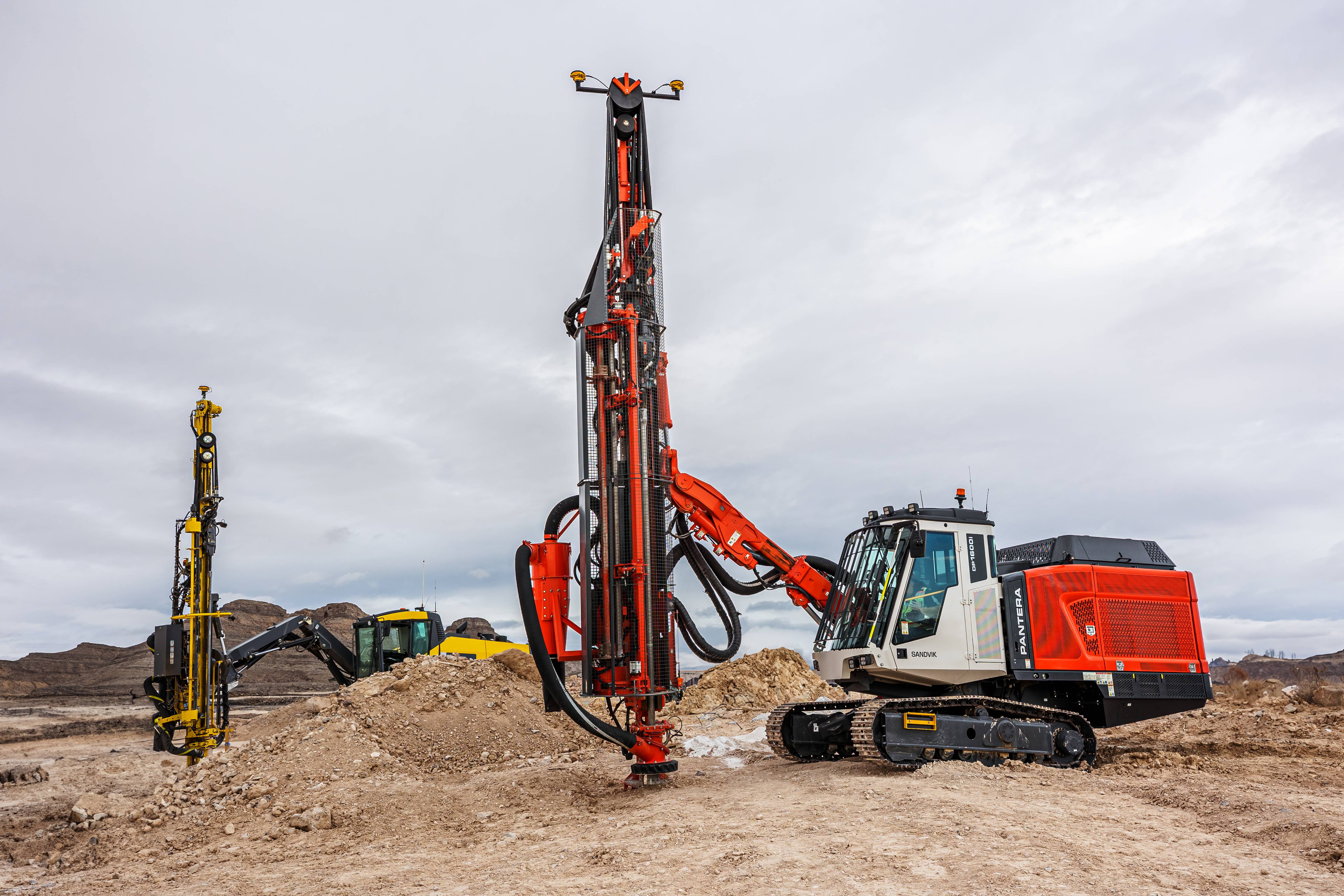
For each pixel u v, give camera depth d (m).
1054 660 10.68
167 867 8.35
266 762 11.49
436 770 12.92
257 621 65.56
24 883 8.52
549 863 7.17
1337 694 16.58
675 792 9.99
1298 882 5.79
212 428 15.12
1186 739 13.82
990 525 11.21
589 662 10.21
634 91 11.50
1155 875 5.88
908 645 10.45
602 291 10.70
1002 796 8.12
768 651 23.77
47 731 26.86
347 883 7.07
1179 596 11.52
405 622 21.80
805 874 6.01
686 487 11.85
